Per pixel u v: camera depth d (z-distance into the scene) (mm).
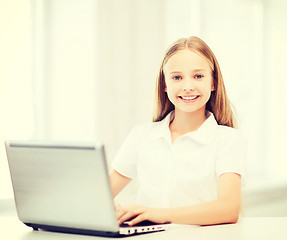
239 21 4055
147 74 2916
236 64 3998
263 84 4277
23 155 1068
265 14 4332
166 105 1652
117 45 2740
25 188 1101
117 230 1003
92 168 963
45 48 2502
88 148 955
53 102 2533
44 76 2496
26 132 2305
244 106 4059
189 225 1254
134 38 2836
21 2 2279
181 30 3371
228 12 3920
